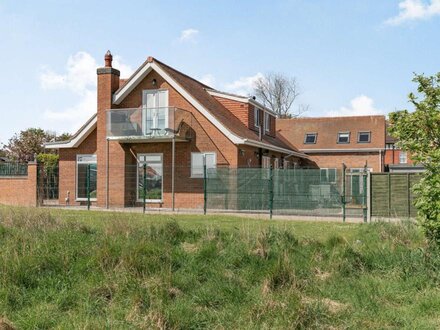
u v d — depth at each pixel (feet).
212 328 19.29
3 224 34.30
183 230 34.94
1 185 86.48
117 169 83.20
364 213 62.64
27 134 147.95
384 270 26.32
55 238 29.60
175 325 19.15
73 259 25.95
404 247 29.30
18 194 84.58
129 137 80.07
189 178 80.28
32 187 83.25
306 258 27.73
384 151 136.87
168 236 32.22
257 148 88.74
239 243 29.55
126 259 25.07
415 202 26.71
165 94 82.89
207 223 46.21
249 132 90.27
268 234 31.94
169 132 77.97
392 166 108.88
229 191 73.00
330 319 19.95
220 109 89.40
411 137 29.12
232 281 24.03
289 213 68.95
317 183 69.05
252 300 21.77
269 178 68.33
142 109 80.18
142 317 19.60
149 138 79.00
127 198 82.89
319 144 141.79
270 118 109.50
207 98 89.97
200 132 80.33
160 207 81.46
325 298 22.48
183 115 80.53
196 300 22.00
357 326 19.42
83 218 44.96
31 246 27.68
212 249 28.22
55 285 23.08
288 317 19.53
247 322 19.58
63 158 88.74
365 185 63.36
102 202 83.46
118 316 19.88
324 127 146.10
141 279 23.35
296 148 136.05
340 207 68.13
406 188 61.62
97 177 84.33
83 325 18.61
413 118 28.68
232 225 45.01
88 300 21.36
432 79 29.58
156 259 25.71
